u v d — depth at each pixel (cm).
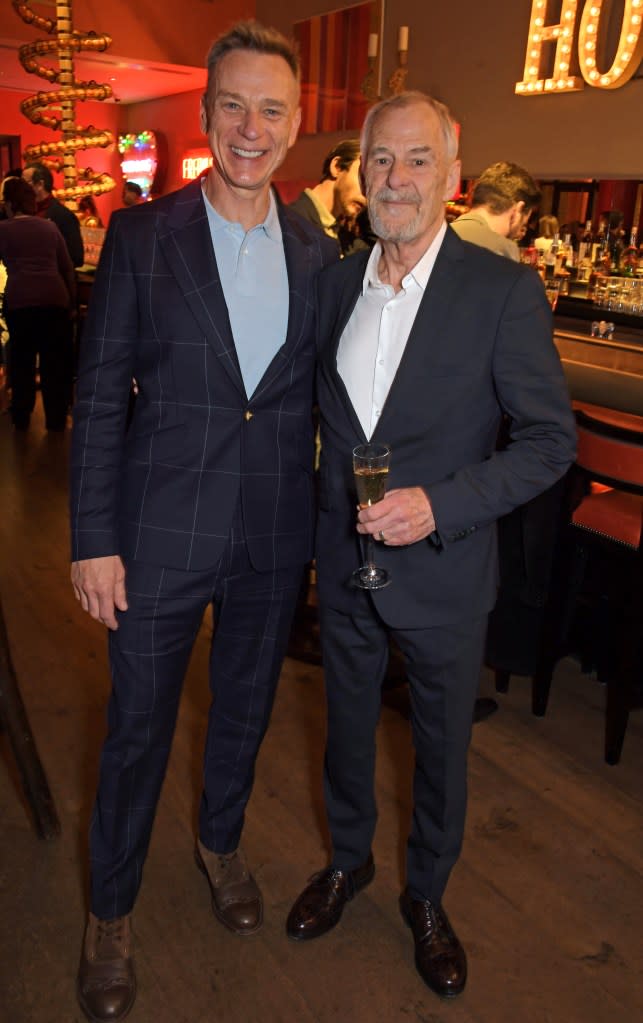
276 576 168
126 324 152
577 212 527
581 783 241
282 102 143
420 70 594
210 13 1006
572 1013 169
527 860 210
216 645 178
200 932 185
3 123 1283
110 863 167
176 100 1212
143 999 168
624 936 188
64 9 777
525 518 262
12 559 373
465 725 163
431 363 148
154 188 1279
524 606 269
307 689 284
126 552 157
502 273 148
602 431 241
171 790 230
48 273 550
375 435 153
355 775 179
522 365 145
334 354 159
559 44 484
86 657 297
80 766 239
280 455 162
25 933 182
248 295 155
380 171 145
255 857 208
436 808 168
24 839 210
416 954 177
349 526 162
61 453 532
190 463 155
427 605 156
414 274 149
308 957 180
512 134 535
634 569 238
